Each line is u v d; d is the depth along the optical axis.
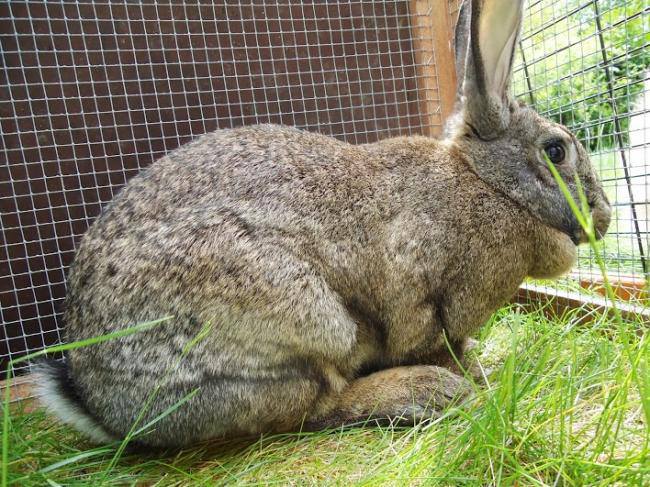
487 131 0.42
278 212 0.36
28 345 0.56
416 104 0.70
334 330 0.37
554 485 0.25
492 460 0.27
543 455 0.27
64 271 0.57
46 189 0.57
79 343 0.25
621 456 0.27
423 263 0.39
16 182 0.55
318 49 0.66
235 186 0.36
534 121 0.42
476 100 0.41
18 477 0.30
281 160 0.39
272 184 0.37
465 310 0.41
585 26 0.55
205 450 0.37
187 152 0.39
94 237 0.37
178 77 0.61
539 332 0.47
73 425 0.37
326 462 0.33
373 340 0.41
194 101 0.62
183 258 0.34
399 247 0.39
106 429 0.36
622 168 0.53
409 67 0.69
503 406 0.30
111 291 0.35
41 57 0.56
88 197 0.58
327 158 0.40
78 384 0.36
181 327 0.34
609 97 0.56
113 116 0.59
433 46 0.67
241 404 0.34
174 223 0.35
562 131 0.42
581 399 0.34
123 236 0.36
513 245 0.42
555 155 0.41
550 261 0.44
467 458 0.28
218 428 0.35
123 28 0.58
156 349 0.34
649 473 0.23
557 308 0.54
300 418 0.37
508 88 0.42
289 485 0.31
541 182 0.41
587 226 0.19
